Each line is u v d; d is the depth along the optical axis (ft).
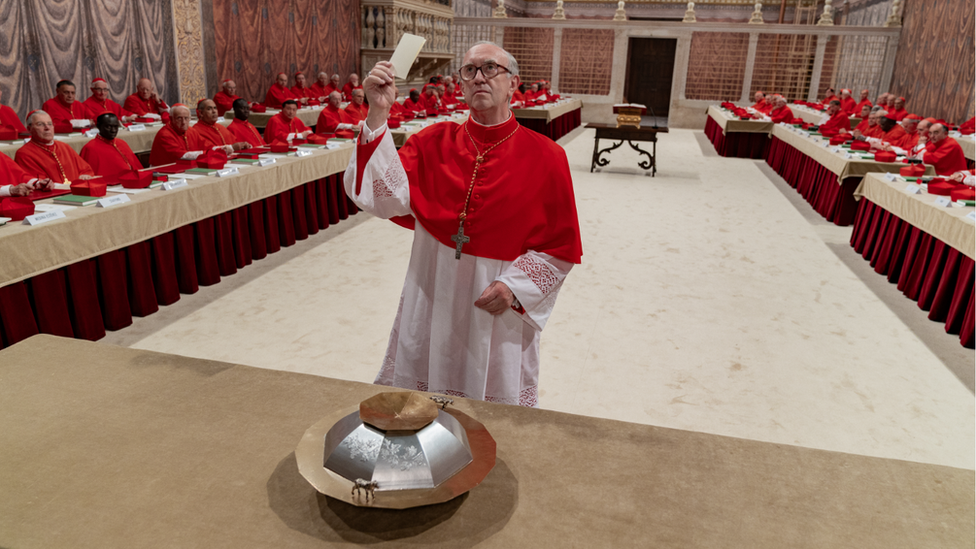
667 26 55.83
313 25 41.39
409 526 3.14
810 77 58.03
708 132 51.52
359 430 3.32
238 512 3.20
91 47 26.02
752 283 17.10
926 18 48.73
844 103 47.14
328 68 43.70
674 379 11.65
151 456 3.66
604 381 11.50
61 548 2.94
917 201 15.76
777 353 12.86
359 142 5.82
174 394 4.35
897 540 3.23
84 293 11.56
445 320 6.31
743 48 57.67
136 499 3.29
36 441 3.78
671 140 49.24
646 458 3.85
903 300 16.15
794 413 10.59
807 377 11.87
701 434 4.15
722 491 3.56
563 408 10.54
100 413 4.10
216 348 12.13
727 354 12.75
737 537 3.19
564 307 14.94
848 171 22.50
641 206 25.93
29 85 23.45
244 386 4.50
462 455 3.38
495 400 6.47
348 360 11.86
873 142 24.89
